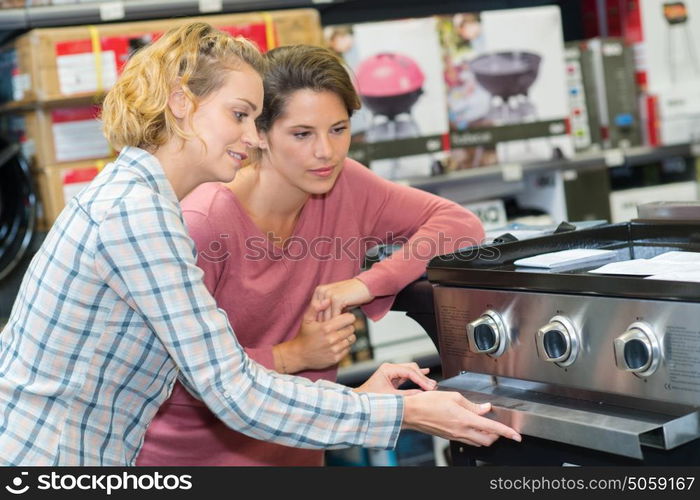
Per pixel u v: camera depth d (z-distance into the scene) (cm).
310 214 176
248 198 169
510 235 164
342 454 302
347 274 185
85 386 125
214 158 128
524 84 313
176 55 125
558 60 317
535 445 140
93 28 263
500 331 138
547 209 335
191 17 306
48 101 259
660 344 117
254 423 125
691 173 366
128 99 126
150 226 119
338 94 158
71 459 126
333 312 169
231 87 126
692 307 113
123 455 133
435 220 185
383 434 129
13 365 127
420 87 295
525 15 312
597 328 124
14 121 290
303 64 155
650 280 117
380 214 189
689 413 115
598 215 333
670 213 165
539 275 131
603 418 119
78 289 121
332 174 162
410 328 304
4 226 264
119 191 121
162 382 133
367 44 290
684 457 122
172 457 175
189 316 121
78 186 269
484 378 145
